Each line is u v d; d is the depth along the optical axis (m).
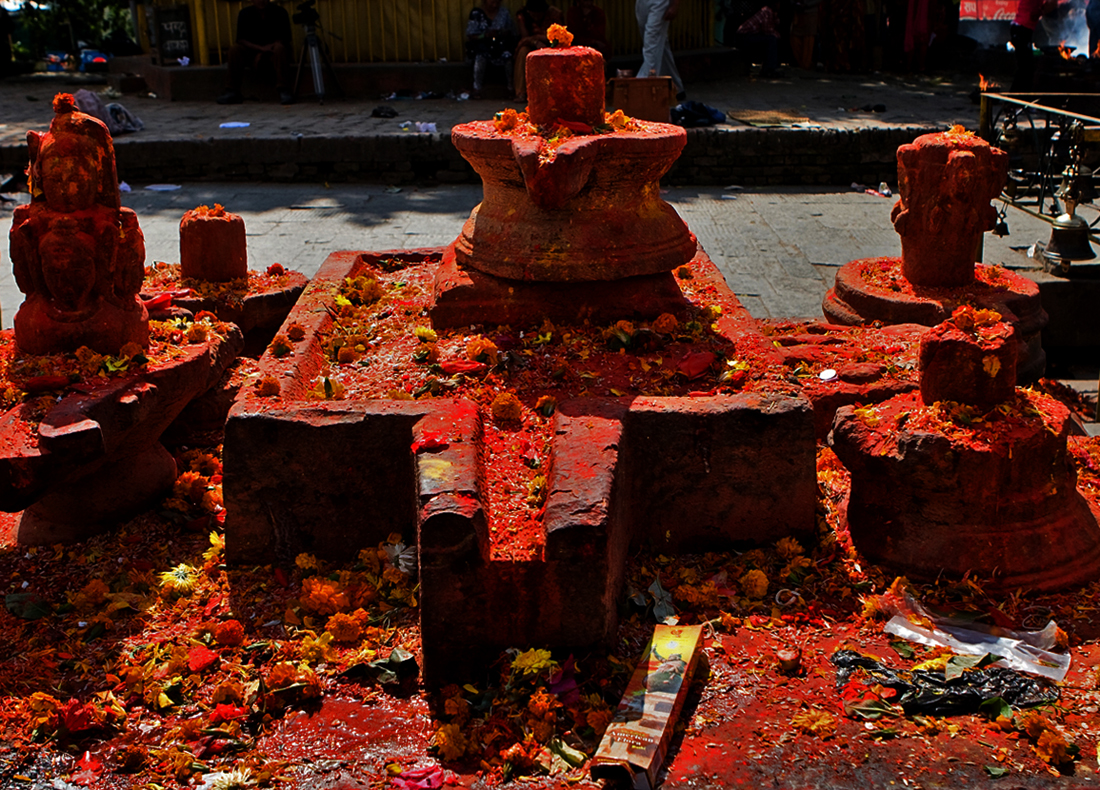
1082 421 6.03
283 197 11.15
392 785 3.09
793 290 7.86
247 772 3.14
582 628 3.47
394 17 14.94
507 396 4.22
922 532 3.94
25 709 3.40
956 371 3.91
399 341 5.04
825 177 12.10
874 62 17.55
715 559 4.10
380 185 11.90
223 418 5.34
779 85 15.95
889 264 6.52
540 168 4.46
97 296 4.39
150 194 11.28
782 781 3.05
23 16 22.86
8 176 11.72
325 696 3.50
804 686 3.46
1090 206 9.20
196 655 3.63
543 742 3.23
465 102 14.42
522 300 4.98
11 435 3.85
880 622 3.78
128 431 4.16
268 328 5.99
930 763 3.10
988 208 5.87
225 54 15.50
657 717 3.20
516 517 3.59
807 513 4.11
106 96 15.67
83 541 4.48
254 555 4.20
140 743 3.29
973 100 14.09
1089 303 7.32
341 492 4.12
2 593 4.11
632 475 4.04
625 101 11.85
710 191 11.62
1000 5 19.91
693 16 16.34
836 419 4.10
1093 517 4.10
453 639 3.48
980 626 3.69
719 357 4.71
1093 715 3.28
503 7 14.45
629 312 5.00
